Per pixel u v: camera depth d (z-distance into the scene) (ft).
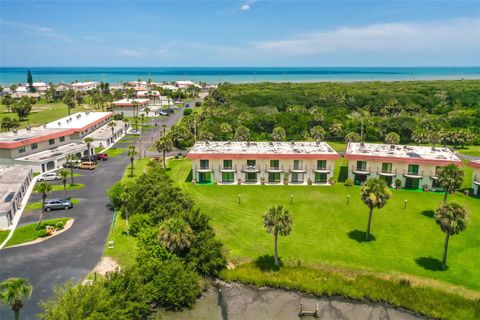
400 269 148.46
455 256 158.20
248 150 257.96
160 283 128.67
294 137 383.86
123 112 515.50
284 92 636.07
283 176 249.14
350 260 154.61
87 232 169.17
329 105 552.00
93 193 220.64
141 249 143.54
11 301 94.07
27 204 200.95
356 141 359.25
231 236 173.68
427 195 231.91
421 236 175.63
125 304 113.39
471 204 217.56
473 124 411.75
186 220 155.94
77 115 414.00
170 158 311.27
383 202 163.22
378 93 609.83
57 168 273.33
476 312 127.95
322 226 185.16
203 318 127.34
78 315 99.60
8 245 155.84
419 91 652.48
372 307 135.13
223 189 237.45
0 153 265.34
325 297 140.46
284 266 151.94
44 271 137.49
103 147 343.46
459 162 234.38
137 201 182.50
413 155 250.57
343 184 249.55
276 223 143.95
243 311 131.64
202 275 147.02
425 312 130.62
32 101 632.79
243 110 474.08
